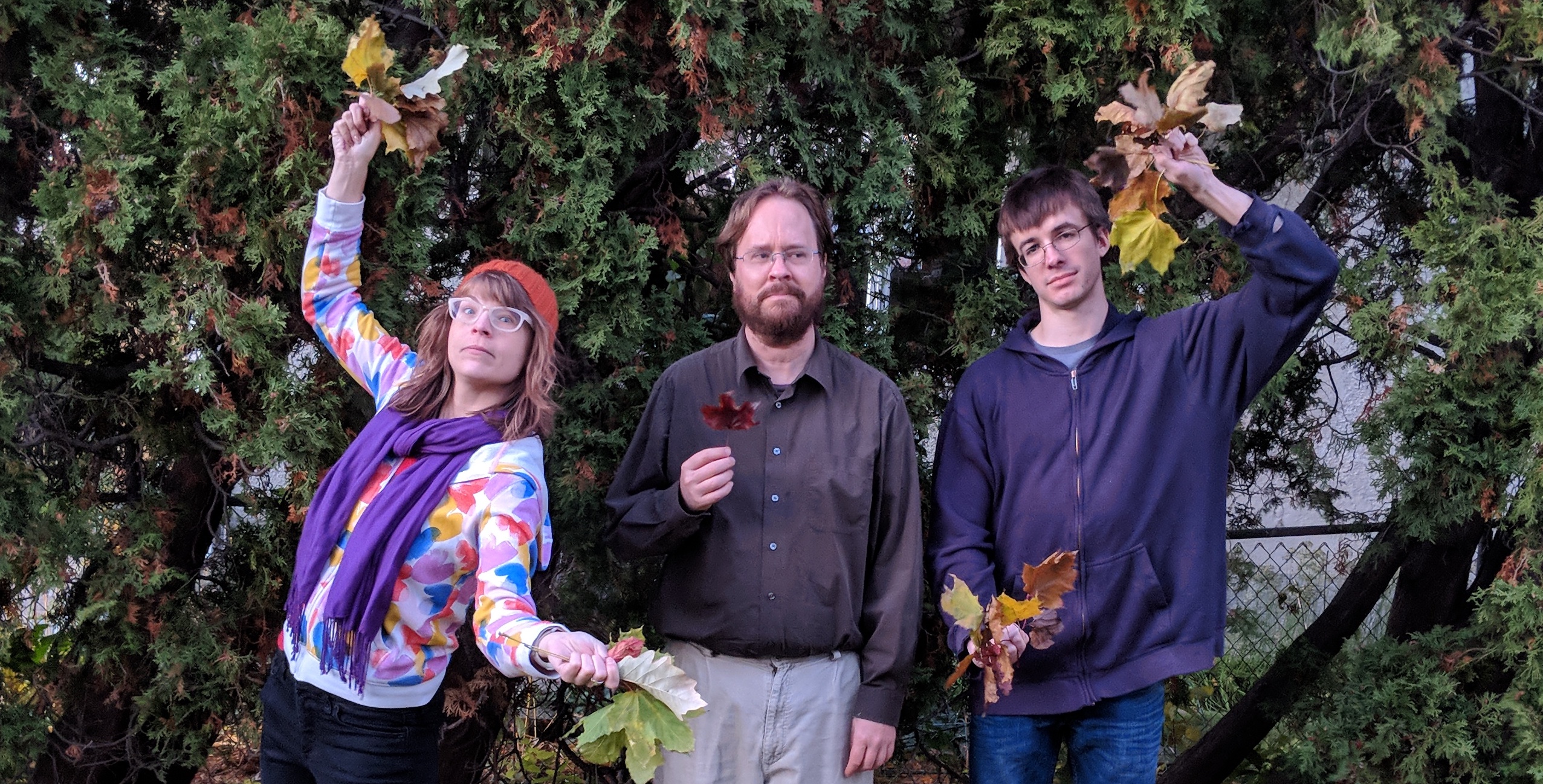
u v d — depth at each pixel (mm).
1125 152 1930
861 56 2535
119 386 2342
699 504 1944
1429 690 2625
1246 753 3164
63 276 2111
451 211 2389
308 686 1739
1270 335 2100
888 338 2660
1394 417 2639
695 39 2219
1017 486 2197
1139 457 2127
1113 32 2586
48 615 2355
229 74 2131
